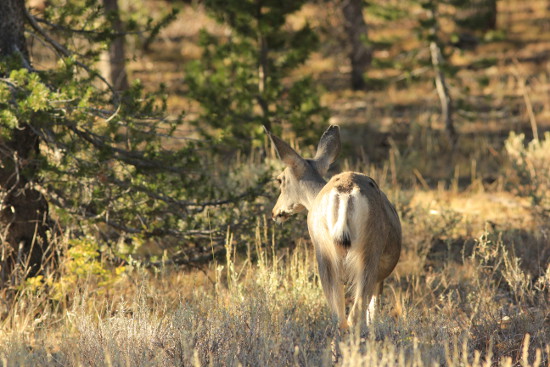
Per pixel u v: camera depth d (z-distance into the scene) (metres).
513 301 11.04
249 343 8.18
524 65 40.62
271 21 19.59
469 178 22.52
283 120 19.88
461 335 8.87
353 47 38.25
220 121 19.39
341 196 8.21
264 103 19.94
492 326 9.25
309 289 10.13
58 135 10.98
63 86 10.53
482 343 8.98
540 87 36.22
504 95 35.28
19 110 9.52
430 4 25.94
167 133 12.21
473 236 15.29
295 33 20.42
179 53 46.38
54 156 11.65
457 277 11.89
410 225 15.38
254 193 12.83
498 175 21.66
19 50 11.37
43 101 9.49
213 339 8.14
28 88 9.61
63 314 10.35
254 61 20.33
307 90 19.47
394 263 9.42
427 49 27.52
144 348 8.16
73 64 10.90
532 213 15.80
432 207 18.38
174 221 12.76
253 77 20.42
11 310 10.38
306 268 10.66
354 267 8.38
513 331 9.27
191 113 30.11
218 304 9.62
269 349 7.91
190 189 12.49
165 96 12.24
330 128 10.45
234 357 7.84
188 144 12.20
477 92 36.12
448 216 16.56
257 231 11.12
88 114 10.61
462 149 26.19
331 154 10.32
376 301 9.20
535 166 18.06
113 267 12.86
